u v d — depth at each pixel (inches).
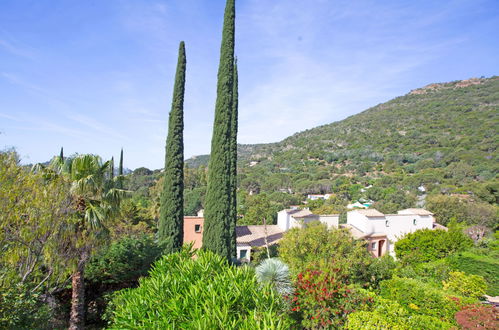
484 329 315.6
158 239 629.9
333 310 336.5
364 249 577.0
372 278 516.4
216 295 221.5
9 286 304.2
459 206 1489.9
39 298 382.6
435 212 1515.7
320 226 611.5
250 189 2989.7
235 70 839.1
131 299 258.8
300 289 355.9
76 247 384.5
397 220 1007.6
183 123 667.4
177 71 676.7
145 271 514.6
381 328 304.8
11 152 339.6
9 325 284.5
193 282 270.5
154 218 1403.8
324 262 421.4
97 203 432.5
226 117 642.8
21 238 319.3
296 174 3376.0
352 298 347.9
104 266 488.4
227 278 257.3
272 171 3732.8
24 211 330.0
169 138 656.4
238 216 1627.7
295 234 605.6
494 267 645.3
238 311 218.4
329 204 2237.9
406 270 614.9
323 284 349.4
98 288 511.2
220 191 621.0
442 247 710.5
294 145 4997.5
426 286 445.4
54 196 354.0
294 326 342.6
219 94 654.5
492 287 644.7
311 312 338.6
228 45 664.4
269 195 2532.0
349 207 2122.3
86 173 416.5
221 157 631.2
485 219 1385.3
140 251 527.2
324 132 5196.9
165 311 213.0
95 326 478.6
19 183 324.2
